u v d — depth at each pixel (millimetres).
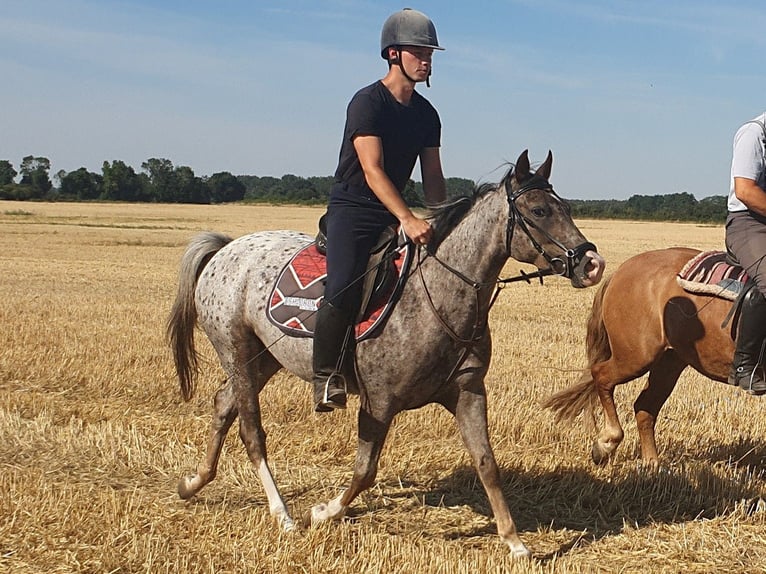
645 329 6594
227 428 6168
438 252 5023
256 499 6262
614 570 5055
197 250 6535
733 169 5805
